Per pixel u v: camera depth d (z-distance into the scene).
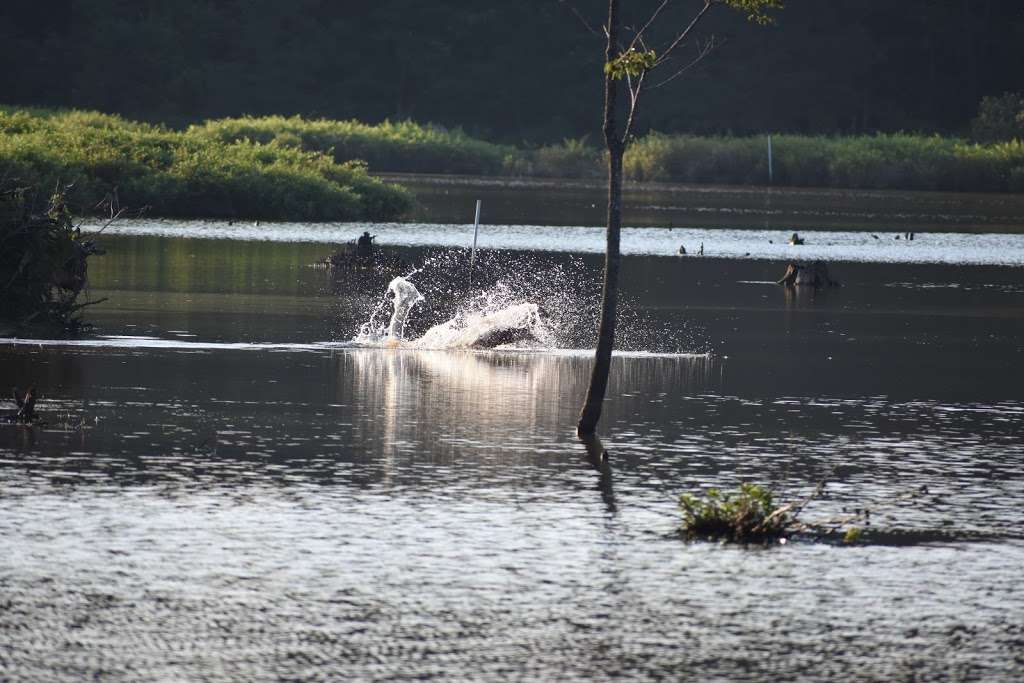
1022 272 146.12
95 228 164.00
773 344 91.25
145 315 93.69
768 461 56.50
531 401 67.88
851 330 99.00
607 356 60.31
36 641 35.72
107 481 50.16
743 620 38.28
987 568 43.00
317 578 40.59
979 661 35.97
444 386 71.38
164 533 44.28
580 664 35.19
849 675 34.97
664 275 134.25
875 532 46.56
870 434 62.31
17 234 81.50
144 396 65.69
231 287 112.50
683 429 62.31
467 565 42.03
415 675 34.31
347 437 58.47
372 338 88.81
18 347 77.88
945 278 138.12
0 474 50.66
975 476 54.66
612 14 60.16
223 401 65.12
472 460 54.97
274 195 197.00
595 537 45.12
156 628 36.72
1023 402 71.50
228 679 33.78
